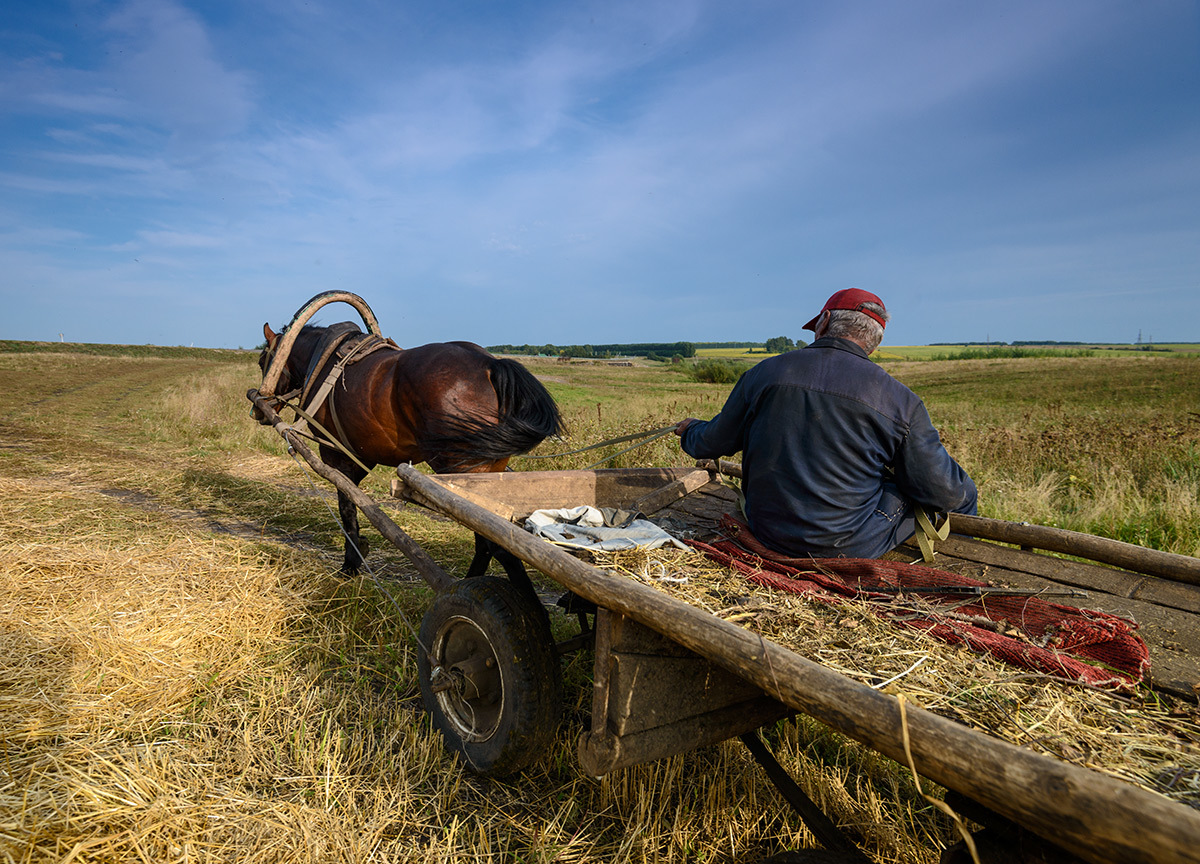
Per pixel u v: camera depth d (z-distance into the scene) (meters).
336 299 5.04
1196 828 0.88
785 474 2.62
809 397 2.56
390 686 3.44
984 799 1.13
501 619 2.58
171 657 3.41
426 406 4.12
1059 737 1.48
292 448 4.79
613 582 1.91
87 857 2.05
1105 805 0.97
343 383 4.63
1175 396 23.94
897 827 2.48
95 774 2.42
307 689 3.28
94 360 45.75
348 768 2.68
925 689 1.67
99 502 6.66
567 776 2.80
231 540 5.34
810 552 2.62
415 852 2.31
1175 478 6.97
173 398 17.56
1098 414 14.83
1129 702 1.67
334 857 2.23
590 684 3.43
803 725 3.14
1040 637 1.99
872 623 2.04
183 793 2.42
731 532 2.95
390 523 3.77
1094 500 6.50
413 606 4.39
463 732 2.83
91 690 3.01
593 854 2.36
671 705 2.05
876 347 2.80
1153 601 2.29
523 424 4.00
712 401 19.59
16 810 2.16
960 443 8.77
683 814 2.51
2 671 3.01
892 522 2.74
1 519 5.45
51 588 3.94
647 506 3.77
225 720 2.98
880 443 2.54
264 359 6.01
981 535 2.95
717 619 1.64
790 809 2.57
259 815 2.37
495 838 2.44
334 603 4.38
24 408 16.16
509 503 3.65
